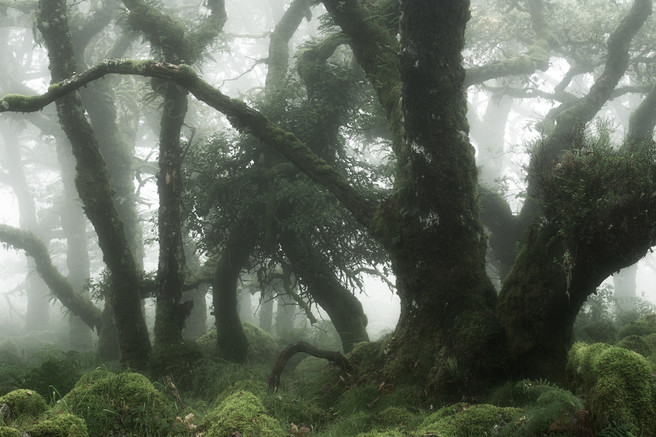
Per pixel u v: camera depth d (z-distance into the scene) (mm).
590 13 17297
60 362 8328
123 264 11383
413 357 7715
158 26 11203
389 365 7848
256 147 13031
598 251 6074
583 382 4520
